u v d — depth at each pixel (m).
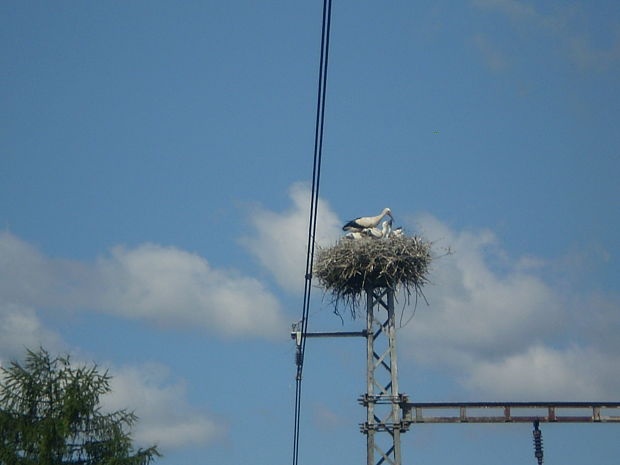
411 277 27.66
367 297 27.62
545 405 26.41
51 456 25.44
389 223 28.53
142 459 26.31
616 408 26.27
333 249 27.83
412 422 26.44
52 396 26.14
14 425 25.62
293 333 28.17
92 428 26.16
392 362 27.03
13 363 26.39
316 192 18.77
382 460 26.19
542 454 26.09
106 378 26.73
